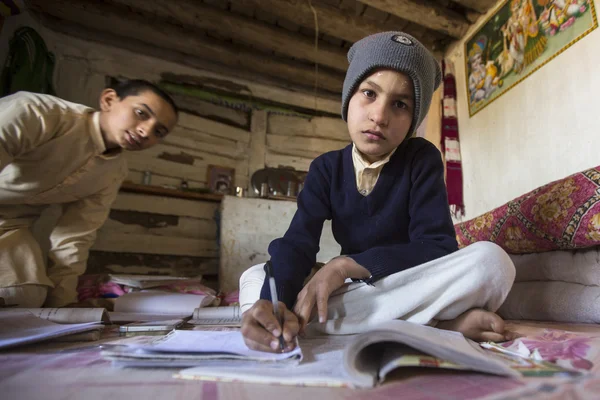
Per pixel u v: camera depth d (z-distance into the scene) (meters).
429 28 2.54
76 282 1.48
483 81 2.20
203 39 2.82
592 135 1.50
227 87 3.14
